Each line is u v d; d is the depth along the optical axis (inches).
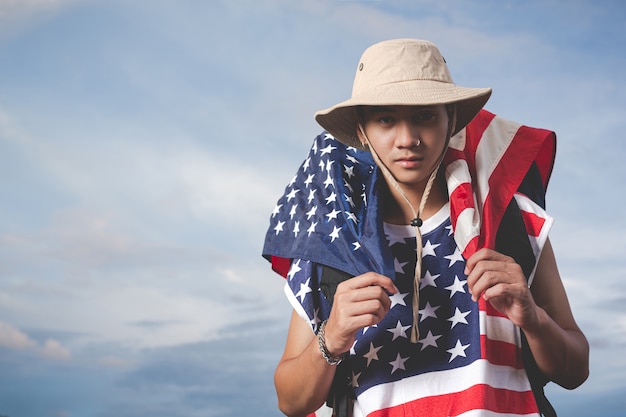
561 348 89.0
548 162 100.0
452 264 92.8
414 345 91.7
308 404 92.2
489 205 92.5
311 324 94.0
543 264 95.2
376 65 89.1
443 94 84.7
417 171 87.3
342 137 94.7
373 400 91.1
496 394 89.5
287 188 103.6
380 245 91.3
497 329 91.2
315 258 94.7
